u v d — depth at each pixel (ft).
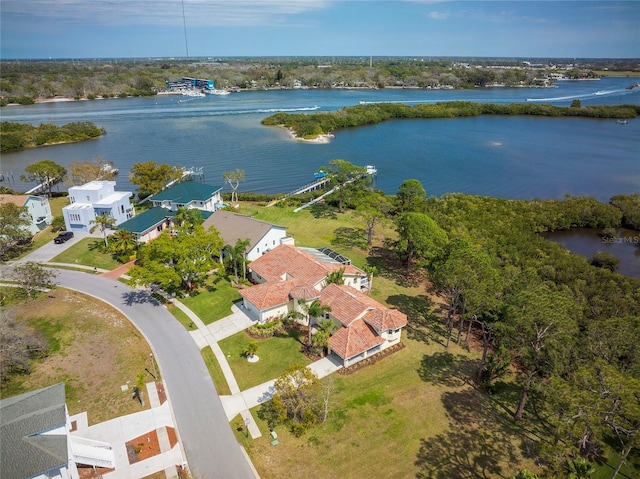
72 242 234.99
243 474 103.14
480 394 132.57
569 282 194.08
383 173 419.33
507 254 217.36
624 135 608.60
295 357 145.89
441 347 155.63
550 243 247.70
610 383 90.48
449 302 176.86
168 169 307.37
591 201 316.81
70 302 177.17
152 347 148.97
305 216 284.61
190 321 164.55
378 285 197.26
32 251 223.92
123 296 181.78
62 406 104.47
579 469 92.12
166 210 250.78
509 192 372.79
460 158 479.41
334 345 144.36
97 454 104.17
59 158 455.22
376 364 144.25
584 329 129.29
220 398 126.93
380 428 117.91
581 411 91.91
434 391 132.98
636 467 107.55
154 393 128.06
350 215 288.71
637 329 114.21
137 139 547.49
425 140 567.18
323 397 125.08
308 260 185.88
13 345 135.13
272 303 161.99
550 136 601.21
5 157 463.01
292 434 115.03
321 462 106.93
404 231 197.67
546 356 110.73
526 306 114.52
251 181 383.65
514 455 111.14
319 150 500.74
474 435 117.08
